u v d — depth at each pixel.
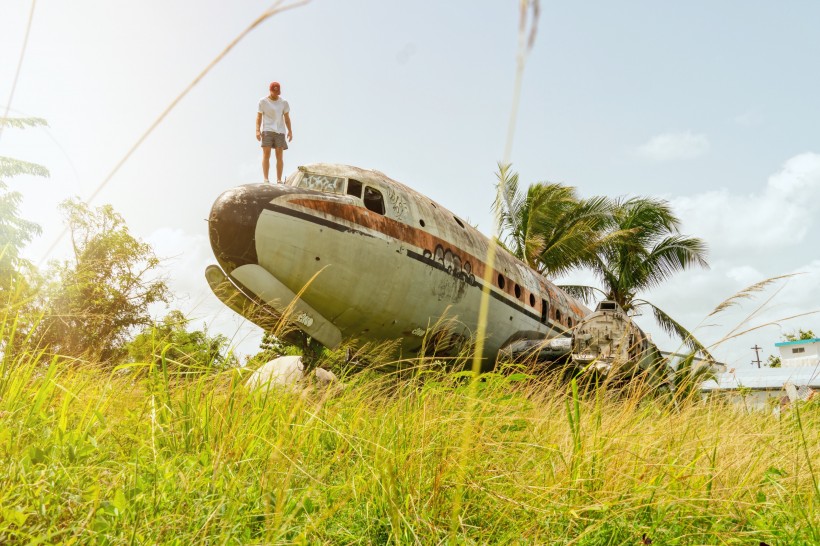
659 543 2.19
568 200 18.89
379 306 8.61
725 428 3.37
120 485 2.10
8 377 2.95
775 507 2.60
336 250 8.06
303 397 3.41
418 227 9.12
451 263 9.52
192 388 3.36
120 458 2.53
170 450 2.79
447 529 2.14
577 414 2.77
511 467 2.78
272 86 9.60
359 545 2.05
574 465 2.65
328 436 3.38
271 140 9.54
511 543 2.11
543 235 18.86
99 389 3.27
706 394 3.99
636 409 3.66
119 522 1.82
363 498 2.41
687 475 2.66
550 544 2.13
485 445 2.77
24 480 1.88
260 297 7.73
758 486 2.72
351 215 8.32
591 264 19.78
